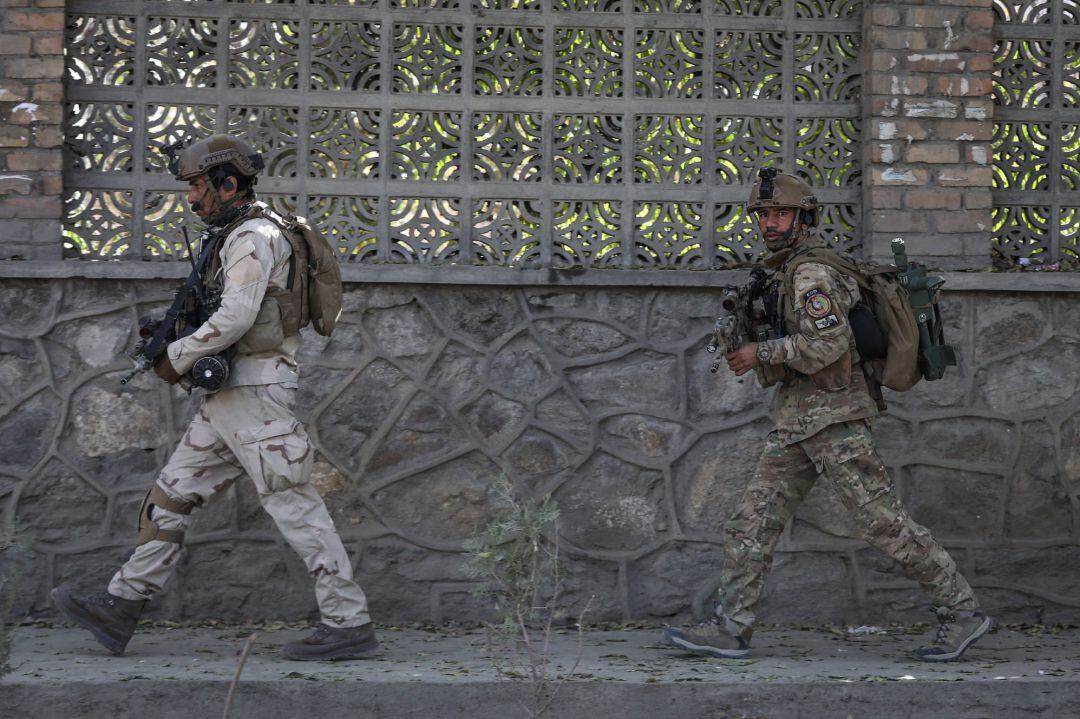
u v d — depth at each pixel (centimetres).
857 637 508
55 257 524
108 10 539
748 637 456
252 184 446
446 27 551
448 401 530
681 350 537
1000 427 541
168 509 441
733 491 535
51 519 518
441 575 526
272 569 522
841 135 561
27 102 525
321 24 547
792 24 561
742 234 554
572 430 533
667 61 557
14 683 389
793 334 441
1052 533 540
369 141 545
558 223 550
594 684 401
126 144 538
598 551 530
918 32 552
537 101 551
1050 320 545
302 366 529
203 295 431
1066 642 499
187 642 475
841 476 443
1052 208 564
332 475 526
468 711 396
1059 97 567
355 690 395
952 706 405
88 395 521
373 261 541
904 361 439
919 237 549
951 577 450
